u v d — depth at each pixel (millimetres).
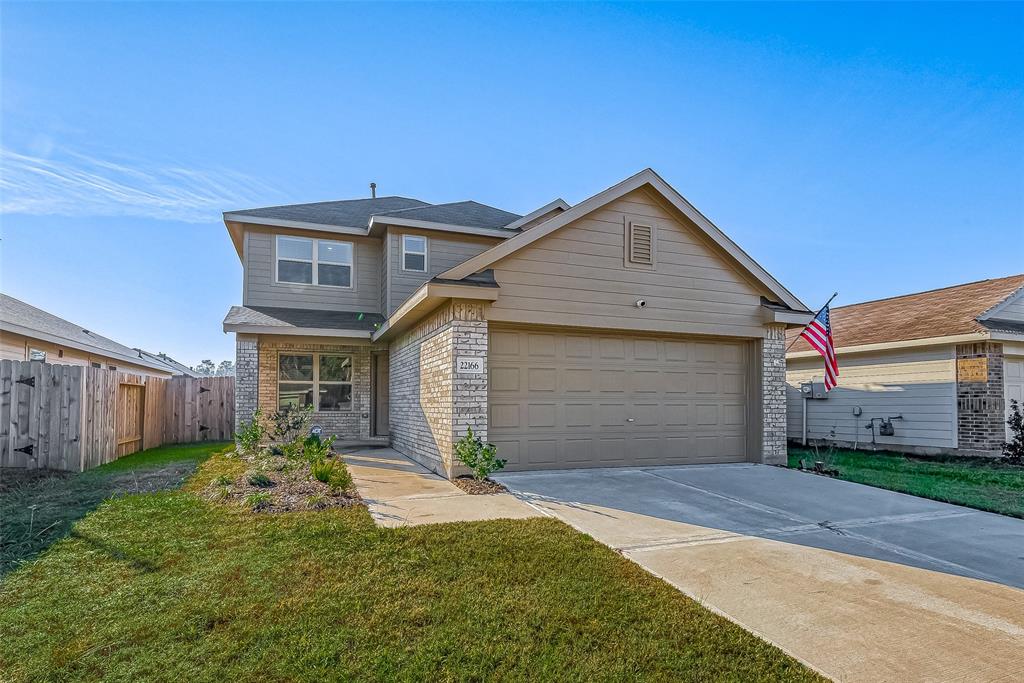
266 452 10648
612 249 9336
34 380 8766
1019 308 12594
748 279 10273
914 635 3496
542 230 8781
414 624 3430
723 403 10336
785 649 3283
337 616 3508
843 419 14312
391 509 6203
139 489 7203
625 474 8789
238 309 13750
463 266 8242
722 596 4047
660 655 3135
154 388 12758
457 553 4695
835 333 15336
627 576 4289
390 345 13492
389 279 14250
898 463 11211
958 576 4602
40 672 2867
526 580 4160
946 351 12195
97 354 18969
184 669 2918
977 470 10219
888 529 6059
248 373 12680
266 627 3354
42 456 8695
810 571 4625
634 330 9445
